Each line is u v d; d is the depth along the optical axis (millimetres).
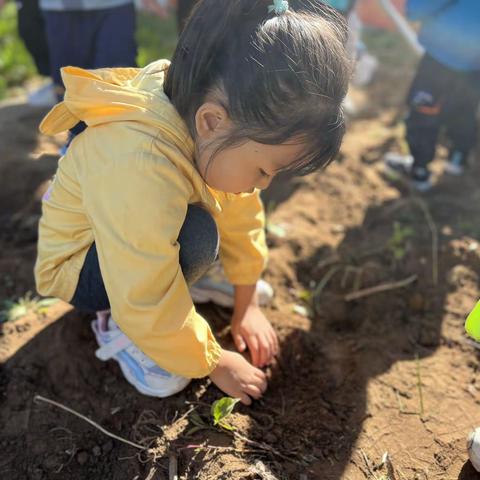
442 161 2766
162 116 1257
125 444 1527
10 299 1935
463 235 2254
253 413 1593
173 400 1597
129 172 1232
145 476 1447
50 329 1798
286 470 1453
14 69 3625
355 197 2473
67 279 1505
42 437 1562
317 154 1212
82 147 1358
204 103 1198
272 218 2322
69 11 2504
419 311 1976
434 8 2221
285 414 1614
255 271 1703
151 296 1288
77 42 2582
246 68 1136
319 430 1576
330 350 1822
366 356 1811
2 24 4121
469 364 1777
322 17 1233
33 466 1511
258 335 1720
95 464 1513
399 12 4188
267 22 1153
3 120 2883
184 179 1278
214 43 1168
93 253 1451
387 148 2797
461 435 1562
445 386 1702
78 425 1584
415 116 2436
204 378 1648
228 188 1302
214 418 1492
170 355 1366
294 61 1128
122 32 2553
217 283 1854
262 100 1130
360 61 3422
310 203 2426
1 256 2105
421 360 1799
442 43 2246
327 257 2164
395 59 3854
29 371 1691
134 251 1247
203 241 1466
